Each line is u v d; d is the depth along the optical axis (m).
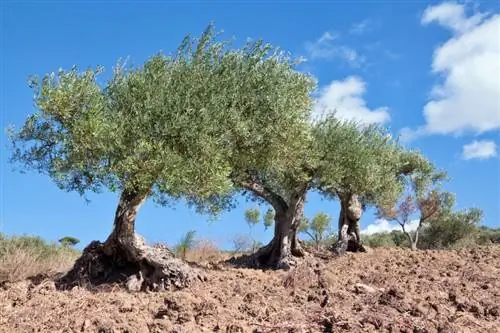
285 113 11.80
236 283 10.95
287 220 16.25
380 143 17.70
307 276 10.83
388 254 17.34
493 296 9.78
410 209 25.25
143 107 10.19
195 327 7.31
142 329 7.27
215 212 13.57
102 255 11.52
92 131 9.48
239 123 11.01
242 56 11.98
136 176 9.79
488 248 17.67
